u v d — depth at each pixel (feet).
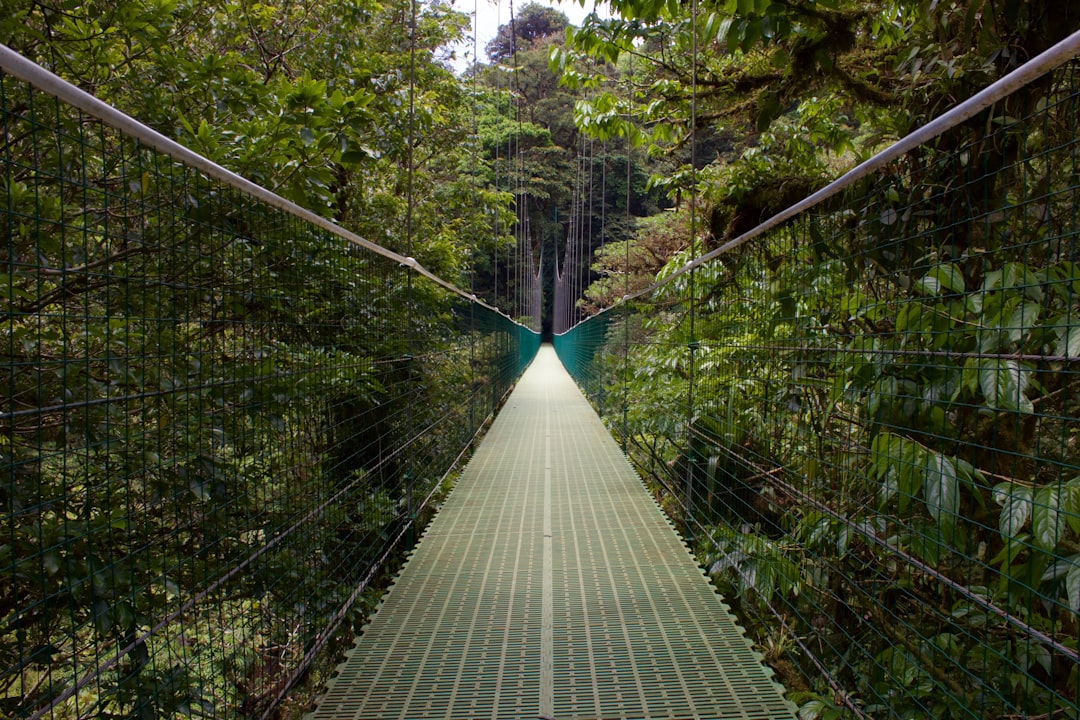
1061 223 4.03
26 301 4.44
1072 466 2.93
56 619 3.72
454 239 22.45
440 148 21.56
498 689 5.00
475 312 17.19
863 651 4.30
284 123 7.66
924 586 4.58
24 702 3.27
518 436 17.69
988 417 4.61
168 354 3.70
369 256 6.93
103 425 4.00
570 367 44.01
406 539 8.55
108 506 3.67
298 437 5.05
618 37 10.77
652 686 5.04
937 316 4.09
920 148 5.62
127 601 3.73
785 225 5.70
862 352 4.35
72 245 4.58
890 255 5.19
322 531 5.50
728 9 7.39
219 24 11.34
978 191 5.07
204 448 4.19
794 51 8.39
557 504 10.62
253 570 4.45
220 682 4.31
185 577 4.33
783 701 4.83
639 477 12.62
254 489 4.51
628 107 12.78
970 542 3.70
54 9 6.41
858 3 8.67
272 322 4.88
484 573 7.53
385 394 7.63
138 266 4.50
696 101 11.78
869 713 4.40
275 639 4.66
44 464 3.96
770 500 6.09
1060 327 3.04
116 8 6.80
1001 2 5.36
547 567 7.72
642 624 6.16
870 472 4.32
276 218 4.85
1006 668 3.78
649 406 11.56
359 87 13.67
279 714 4.84
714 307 7.97
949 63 5.98
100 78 7.32
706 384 8.13
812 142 11.82
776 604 6.59
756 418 6.45
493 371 22.09
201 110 8.23
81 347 4.35
